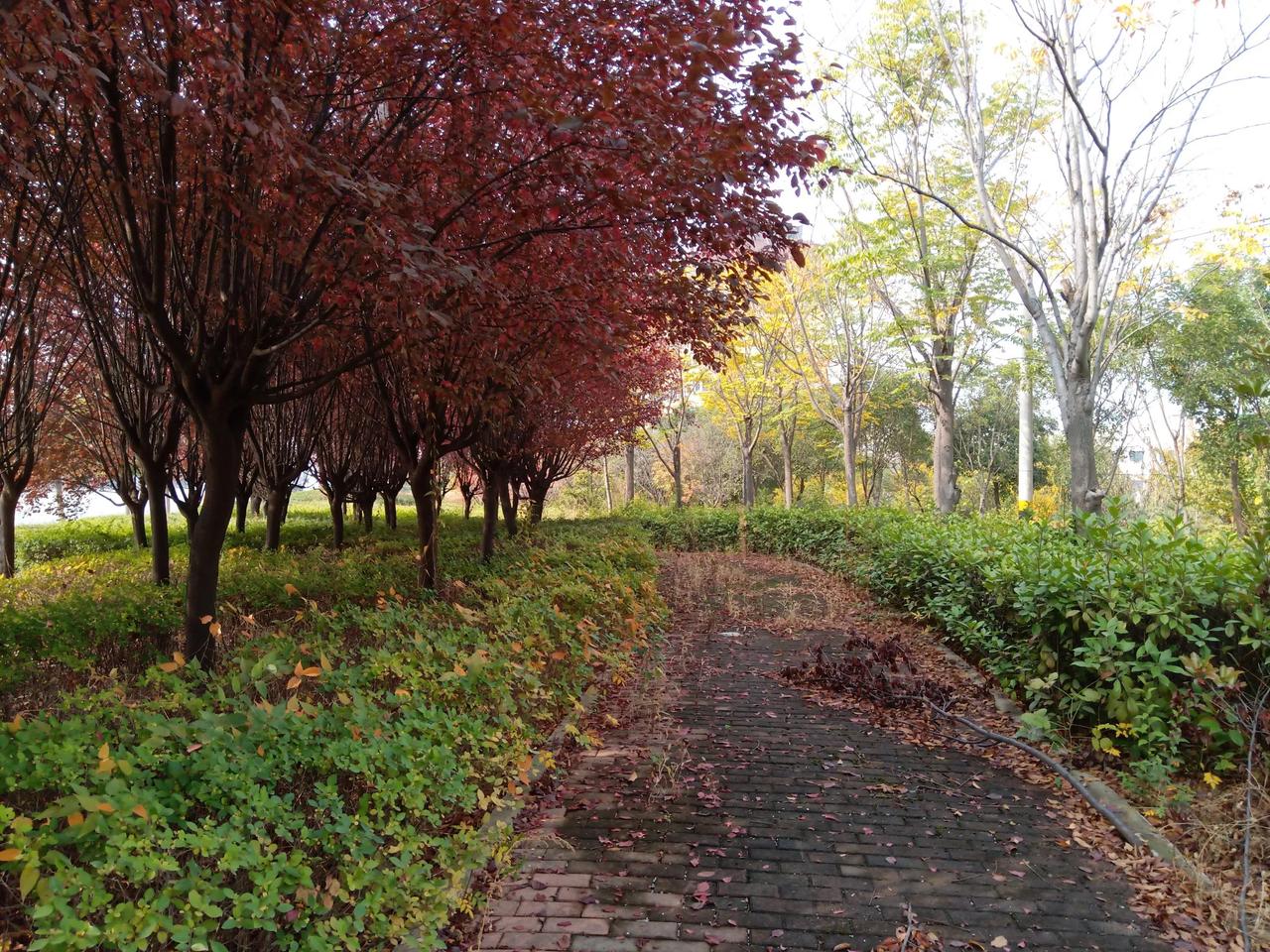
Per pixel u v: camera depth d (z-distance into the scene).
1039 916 3.24
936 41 11.98
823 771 4.95
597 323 5.33
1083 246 9.48
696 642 9.20
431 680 4.02
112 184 4.28
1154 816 4.08
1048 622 5.54
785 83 4.57
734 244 5.24
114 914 1.80
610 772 4.83
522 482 20.70
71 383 10.25
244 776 2.47
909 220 14.28
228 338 4.89
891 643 6.75
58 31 2.93
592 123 4.15
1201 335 18.33
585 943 2.98
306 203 4.12
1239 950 2.97
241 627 6.05
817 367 19.89
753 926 3.13
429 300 5.00
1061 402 9.78
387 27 4.12
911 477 37.38
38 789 2.29
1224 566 4.73
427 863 2.93
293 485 14.72
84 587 8.77
